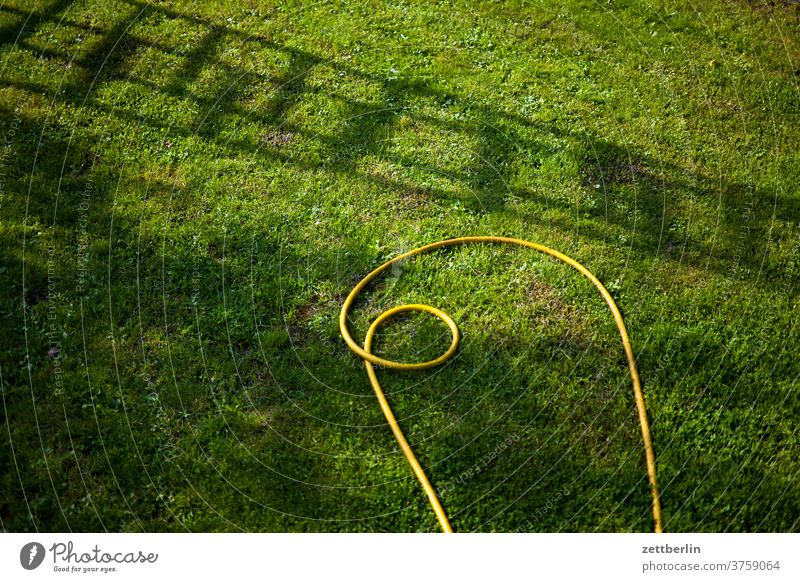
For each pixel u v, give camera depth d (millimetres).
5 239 4574
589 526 3387
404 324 4316
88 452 3568
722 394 3883
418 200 5133
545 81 6227
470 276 4590
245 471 3537
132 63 6191
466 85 6148
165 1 6988
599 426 3764
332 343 4188
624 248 4789
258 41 6562
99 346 4031
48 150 5273
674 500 3455
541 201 5129
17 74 5945
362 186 5207
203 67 6215
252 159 5379
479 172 5344
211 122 5672
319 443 3684
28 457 3506
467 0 7262
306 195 5117
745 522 3369
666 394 3906
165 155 5352
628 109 5941
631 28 6922
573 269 4617
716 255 4730
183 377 3934
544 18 7023
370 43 6621
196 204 4988
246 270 4559
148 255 4594
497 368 4043
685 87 6199
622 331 4203
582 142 5594
